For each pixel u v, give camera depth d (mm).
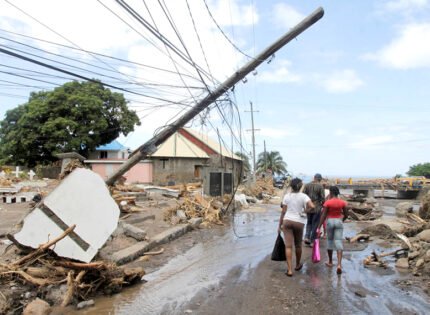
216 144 50781
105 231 6316
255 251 9406
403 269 7496
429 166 78562
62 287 5492
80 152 41594
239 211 20000
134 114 43906
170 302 5574
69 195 6320
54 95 38312
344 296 5828
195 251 9391
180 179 39250
